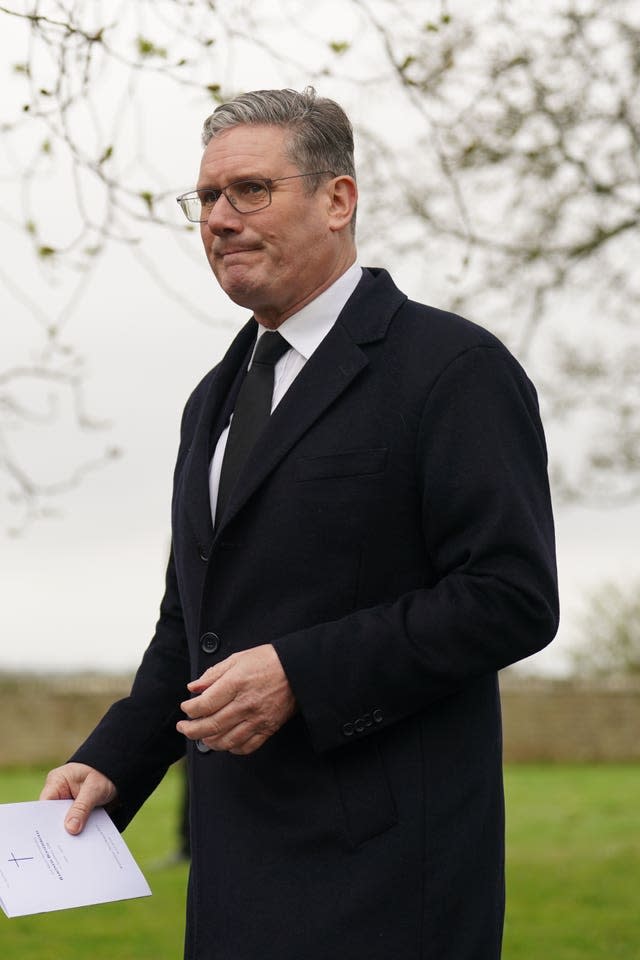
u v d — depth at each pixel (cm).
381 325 326
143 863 1444
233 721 297
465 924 302
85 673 2775
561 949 947
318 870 304
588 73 996
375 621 302
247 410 338
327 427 317
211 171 331
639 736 2831
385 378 319
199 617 324
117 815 356
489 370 315
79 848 324
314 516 312
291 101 334
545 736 2839
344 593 311
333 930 298
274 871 307
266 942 303
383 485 312
